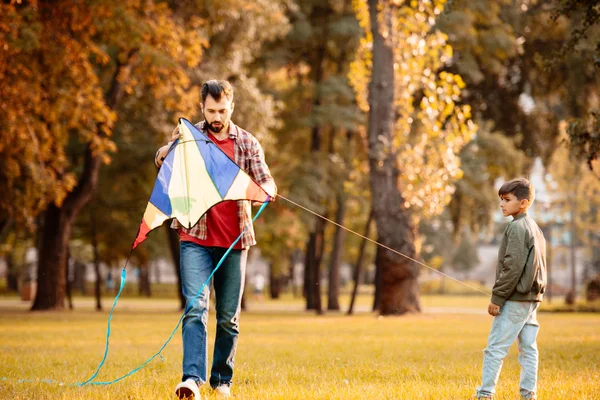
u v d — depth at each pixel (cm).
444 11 1484
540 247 654
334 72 4203
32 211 2792
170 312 3497
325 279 9750
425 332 1797
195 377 638
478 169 3650
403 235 2720
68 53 2169
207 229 671
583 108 3362
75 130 3303
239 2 2844
